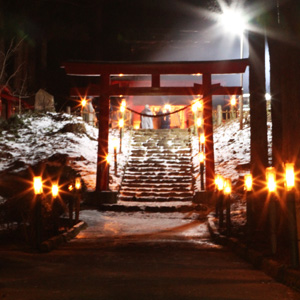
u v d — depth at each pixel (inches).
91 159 981.8
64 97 1616.6
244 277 257.3
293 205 251.3
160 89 808.3
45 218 479.8
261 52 508.1
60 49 1657.2
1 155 956.0
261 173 487.8
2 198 682.2
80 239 481.4
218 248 409.7
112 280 243.4
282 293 214.1
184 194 844.6
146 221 657.6
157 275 260.4
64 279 246.7
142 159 1000.9
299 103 323.0
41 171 756.6
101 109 812.6
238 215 639.1
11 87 1441.9
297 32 330.3
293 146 319.3
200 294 209.9
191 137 1114.7
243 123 1133.1
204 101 810.2
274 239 306.0
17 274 262.8
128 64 799.1
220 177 542.0
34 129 1144.2
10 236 454.3
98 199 787.4
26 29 1518.2
